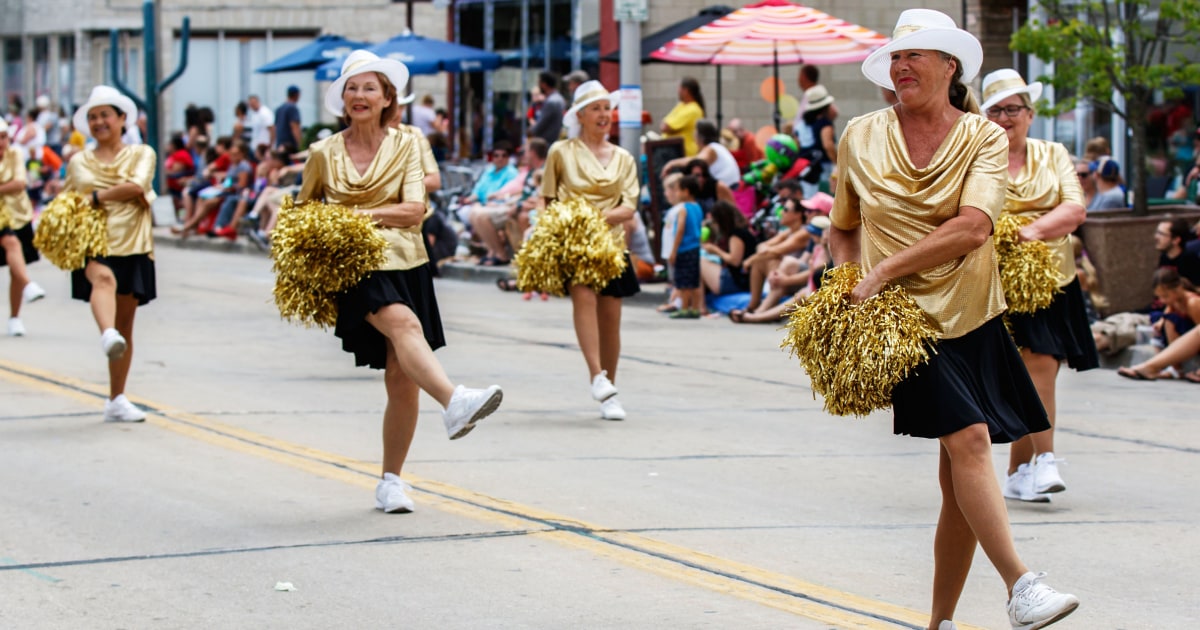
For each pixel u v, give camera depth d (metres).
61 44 62.19
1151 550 9.95
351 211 10.48
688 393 16.67
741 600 8.68
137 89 60.03
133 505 10.89
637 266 27.61
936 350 7.40
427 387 10.12
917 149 7.57
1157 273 18.52
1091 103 25.11
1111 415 15.59
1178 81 23.50
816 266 22.50
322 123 48.06
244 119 46.09
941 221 7.48
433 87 51.28
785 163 27.06
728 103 37.91
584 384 17.12
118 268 14.18
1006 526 7.21
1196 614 8.50
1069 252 11.27
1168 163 29.48
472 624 8.18
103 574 9.09
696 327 23.14
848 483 11.95
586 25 40.41
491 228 30.23
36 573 9.09
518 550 9.73
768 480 12.02
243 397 15.73
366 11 55.28
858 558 9.64
